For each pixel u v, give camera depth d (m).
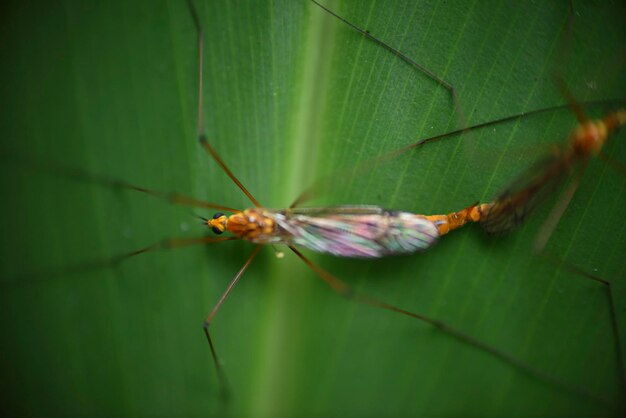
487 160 0.08
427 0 0.08
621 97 0.08
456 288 0.08
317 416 0.08
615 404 0.08
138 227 0.08
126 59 0.08
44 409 0.08
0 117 0.08
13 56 0.08
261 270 0.08
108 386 0.08
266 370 0.08
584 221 0.08
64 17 0.08
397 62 0.08
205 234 0.08
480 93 0.08
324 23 0.08
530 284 0.08
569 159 0.07
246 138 0.08
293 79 0.08
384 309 0.08
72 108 0.08
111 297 0.08
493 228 0.08
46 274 0.08
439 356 0.08
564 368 0.08
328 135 0.08
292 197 0.08
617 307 0.08
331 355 0.08
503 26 0.08
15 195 0.08
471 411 0.08
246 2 0.08
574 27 0.08
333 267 0.08
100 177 0.08
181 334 0.08
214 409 0.08
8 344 0.08
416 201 0.08
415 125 0.08
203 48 0.08
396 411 0.08
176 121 0.08
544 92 0.08
